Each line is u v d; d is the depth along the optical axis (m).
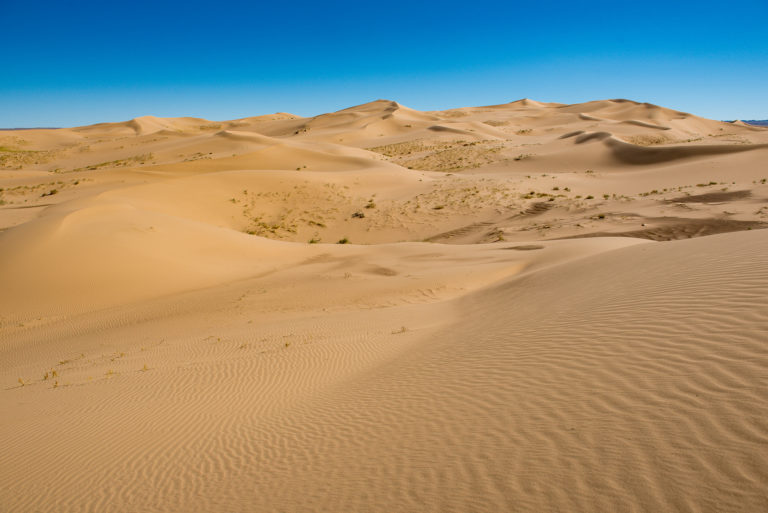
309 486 4.71
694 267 8.86
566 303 9.48
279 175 53.88
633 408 4.54
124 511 4.91
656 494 3.35
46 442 6.96
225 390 8.70
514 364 6.72
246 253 27.83
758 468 3.31
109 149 105.25
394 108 173.00
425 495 4.05
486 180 53.19
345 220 44.47
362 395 7.24
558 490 3.66
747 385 4.35
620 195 43.28
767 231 10.60
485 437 4.80
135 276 21.39
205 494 5.00
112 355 12.45
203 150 90.81
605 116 155.62
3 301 18.39
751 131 137.88
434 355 8.51
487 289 16.12
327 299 18.34
